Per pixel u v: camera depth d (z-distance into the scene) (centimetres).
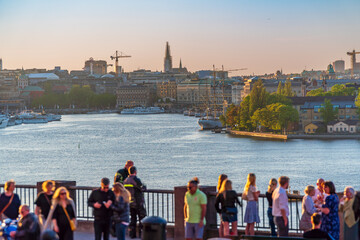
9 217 3569
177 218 3928
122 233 3506
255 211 3716
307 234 3234
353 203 3419
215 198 3931
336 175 16262
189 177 16275
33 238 3028
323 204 3519
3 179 16538
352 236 3422
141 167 18425
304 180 15488
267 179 15712
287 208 3569
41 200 3431
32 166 19225
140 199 3978
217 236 3900
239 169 17662
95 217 3534
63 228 3303
